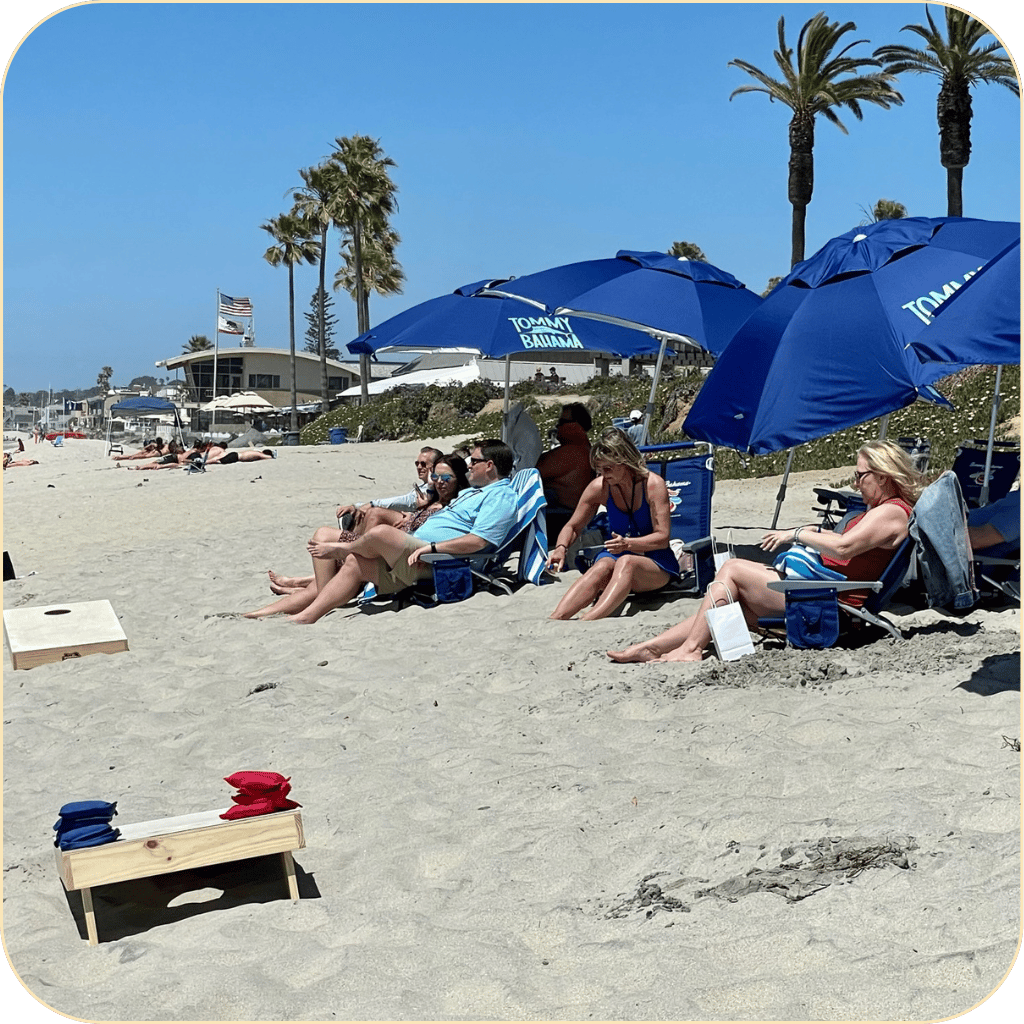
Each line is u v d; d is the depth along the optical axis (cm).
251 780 394
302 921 373
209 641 785
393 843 426
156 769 535
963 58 2825
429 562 801
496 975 323
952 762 417
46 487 2431
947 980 291
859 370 720
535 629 702
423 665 655
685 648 606
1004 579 642
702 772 450
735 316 898
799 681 530
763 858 370
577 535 833
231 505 1772
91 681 703
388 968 333
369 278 6275
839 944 313
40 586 1096
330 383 7625
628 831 409
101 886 409
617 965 322
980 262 750
